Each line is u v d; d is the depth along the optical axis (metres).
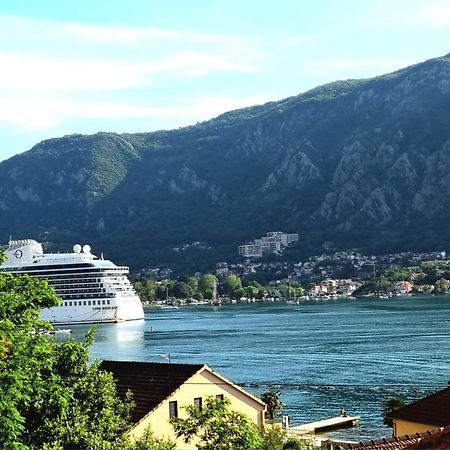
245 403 49.12
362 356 148.50
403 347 160.12
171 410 45.22
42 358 32.94
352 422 90.00
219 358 155.50
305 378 123.50
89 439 31.55
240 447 33.25
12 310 32.81
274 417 87.25
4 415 28.30
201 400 46.88
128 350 179.75
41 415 32.41
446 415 44.19
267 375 128.12
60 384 34.44
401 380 117.62
